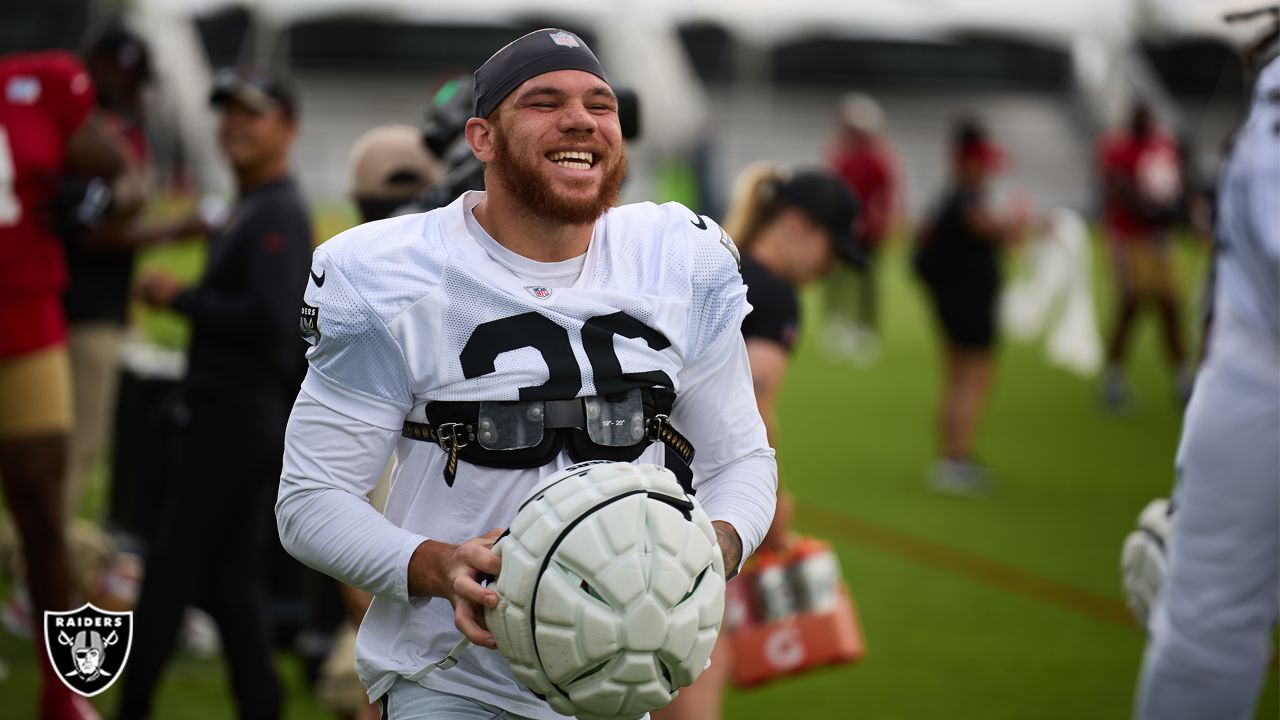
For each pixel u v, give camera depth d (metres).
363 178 9.78
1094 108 81.69
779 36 75.00
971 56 86.06
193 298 10.69
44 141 10.37
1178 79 83.44
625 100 8.93
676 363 6.21
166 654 10.74
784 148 82.50
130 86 13.83
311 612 12.74
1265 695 12.88
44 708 10.27
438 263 5.97
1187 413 8.08
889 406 28.11
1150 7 79.88
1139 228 27.20
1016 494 20.98
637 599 5.52
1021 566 17.25
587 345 6.03
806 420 26.42
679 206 6.54
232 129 10.98
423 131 9.51
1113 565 17.41
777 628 9.79
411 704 6.17
